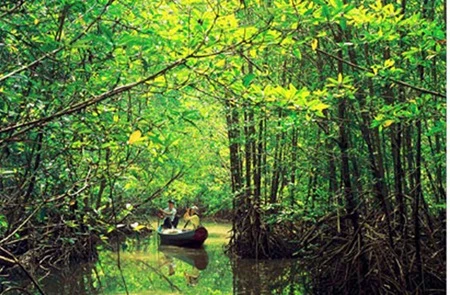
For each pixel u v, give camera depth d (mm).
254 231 17266
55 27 5523
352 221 11484
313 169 13156
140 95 5570
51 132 5676
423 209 10977
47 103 5309
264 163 17062
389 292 10695
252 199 17375
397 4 8656
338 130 11258
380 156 10617
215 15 4164
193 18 4492
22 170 6957
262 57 11086
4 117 5184
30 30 5172
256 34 4199
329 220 12844
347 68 10523
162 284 14453
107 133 5457
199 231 21203
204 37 4145
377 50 9398
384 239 10891
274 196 17359
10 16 5203
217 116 16359
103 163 5773
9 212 6484
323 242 12680
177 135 6082
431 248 10906
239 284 14305
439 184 11219
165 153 5422
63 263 12852
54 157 5906
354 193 11562
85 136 5797
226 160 21609
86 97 5617
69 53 5344
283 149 15469
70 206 6770
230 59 5055
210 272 16078
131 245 22094
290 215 14094
